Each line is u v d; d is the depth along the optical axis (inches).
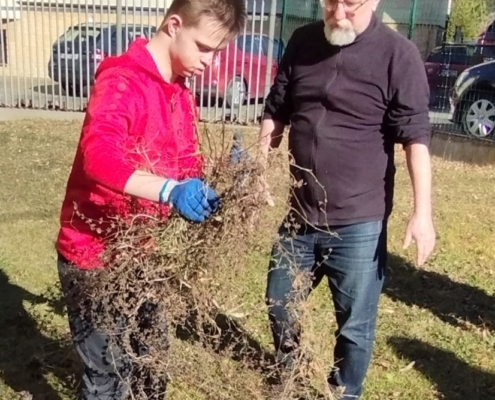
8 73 485.7
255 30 478.9
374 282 120.9
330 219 117.8
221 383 100.1
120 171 82.5
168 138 94.3
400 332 175.3
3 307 175.2
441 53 442.3
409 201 300.7
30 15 490.9
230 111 458.3
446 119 435.8
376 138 116.3
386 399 145.9
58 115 475.2
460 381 154.3
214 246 87.7
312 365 103.0
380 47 112.3
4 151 358.3
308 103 118.4
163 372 98.0
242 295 111.7
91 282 92.4
